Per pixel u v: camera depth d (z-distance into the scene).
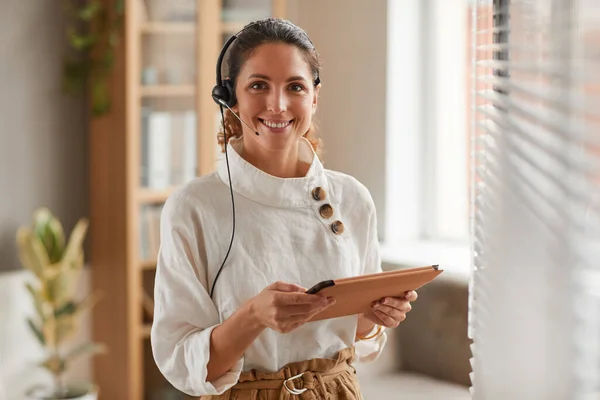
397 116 3.72
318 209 1.43
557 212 0.90
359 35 3.77
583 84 0.84
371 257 1.52
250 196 1.39
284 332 1.23
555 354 0.96
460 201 3.84
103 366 3.50
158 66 3.37
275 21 1.37
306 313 1.21
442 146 3.83
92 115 3.38
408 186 3.80
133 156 3.32
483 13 1.31
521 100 1.09
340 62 3.85
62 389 3.23
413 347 3.09
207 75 3.53
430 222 3.84
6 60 3.27
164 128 3.41
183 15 3.43
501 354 1.15
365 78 3.75
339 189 1.47
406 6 3.71
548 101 0.92
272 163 1.42
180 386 1.36
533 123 1.03
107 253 3.44
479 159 1.29
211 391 1.30
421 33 3.78
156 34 3.36
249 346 1.33
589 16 0.85
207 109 3.54
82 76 3.39
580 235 0.88
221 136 1.50
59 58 3.42
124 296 3.39
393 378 3.02
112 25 3.28
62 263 3.15
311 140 1.54
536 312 1.02
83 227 3.20
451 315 2.98
